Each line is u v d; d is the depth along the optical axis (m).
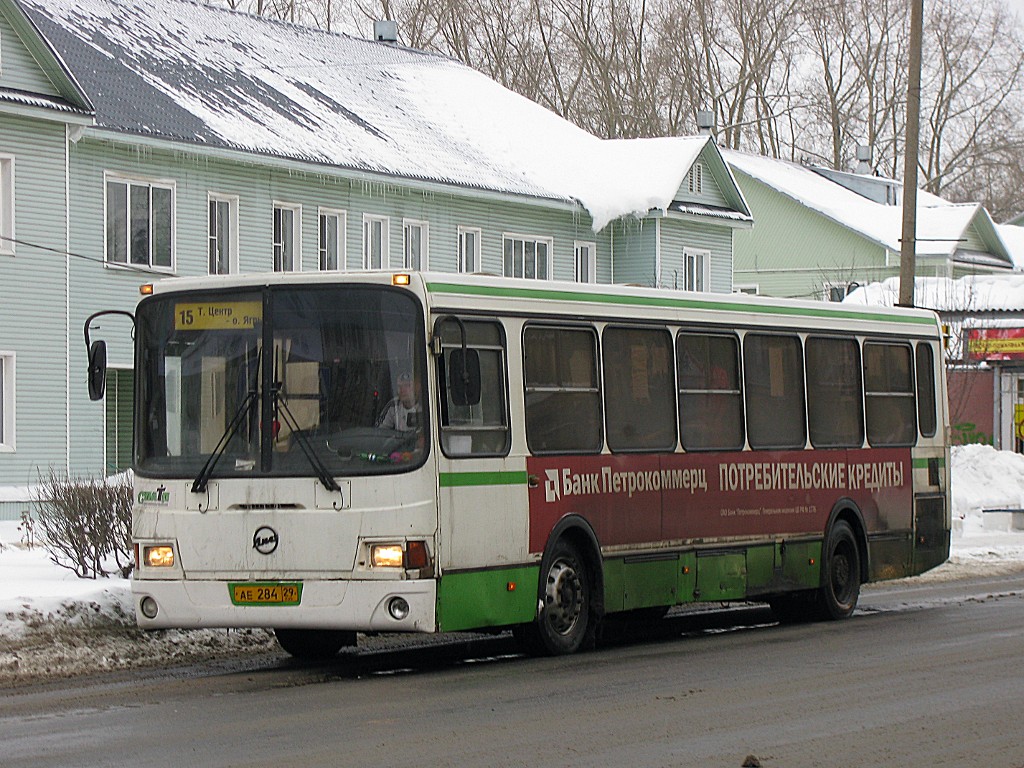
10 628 15.03
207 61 40.31
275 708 12.09
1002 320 42.66
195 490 13.95
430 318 13.80
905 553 20.36
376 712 11.86
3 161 31.45
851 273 66.75
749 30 73.50
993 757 10.20
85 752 10.32
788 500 18.33
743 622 19.23
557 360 15.35
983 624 18.23
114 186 33.50
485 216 43.22
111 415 34.25
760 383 18.09
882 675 13.87
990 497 36.88
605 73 68.50
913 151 30.03
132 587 14.18
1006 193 92.50
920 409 20.84
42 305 32.03
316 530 13.58
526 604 14.73
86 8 38.94
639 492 16.19
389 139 41.94
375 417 13.70
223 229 36.03
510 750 10.33
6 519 31.00
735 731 11.05
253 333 14.07
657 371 16.64
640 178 47.75
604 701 12.38
